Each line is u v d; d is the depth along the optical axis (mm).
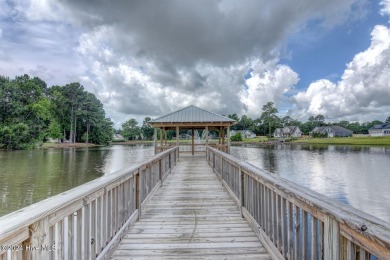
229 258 2508
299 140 64500
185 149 17062
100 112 57281
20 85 39812
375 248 974
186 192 5539
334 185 14406
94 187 2062
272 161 25297
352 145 47438
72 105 52500
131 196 3502
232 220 3666
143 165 3949
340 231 1282
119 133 91125
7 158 26531
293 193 1824
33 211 1304
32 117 39562
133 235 3123
